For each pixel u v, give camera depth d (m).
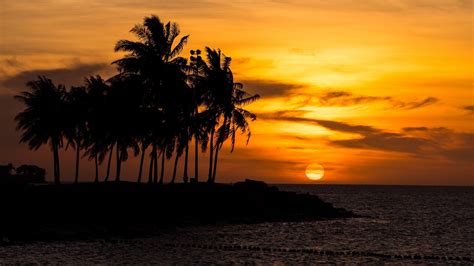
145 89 72.12
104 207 62.56
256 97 79.44
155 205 66.25
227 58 79.06
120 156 84.06
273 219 73.31
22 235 49.16
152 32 72.56
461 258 45.06
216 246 48.28
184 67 73.19
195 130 76.94
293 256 44.47
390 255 45.88
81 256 41.41
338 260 43.09
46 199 62.00
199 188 75.19
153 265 39.09
